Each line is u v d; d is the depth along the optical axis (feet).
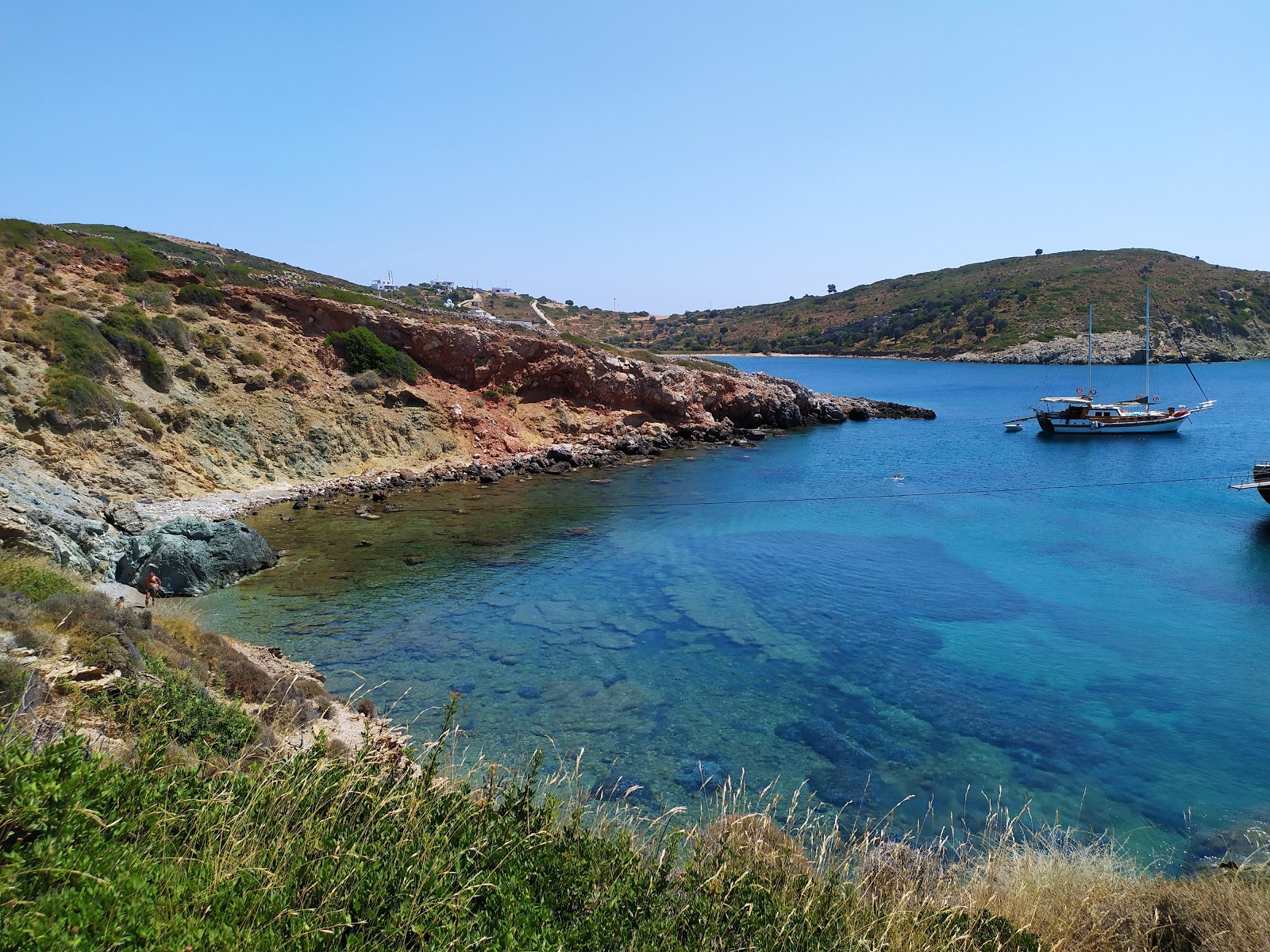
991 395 390.42
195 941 14.53
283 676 58.13
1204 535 125.90
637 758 55.98
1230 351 515.91
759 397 257.55
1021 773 55.42
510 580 100.17
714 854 24.94
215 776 22.66
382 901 17.60
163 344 153.79
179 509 122.11
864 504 150.00
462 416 188.65
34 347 127.75
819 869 26.96
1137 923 26.99
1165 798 52.47
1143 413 244.22
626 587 97.81
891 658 75.87
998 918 25.52
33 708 29.81
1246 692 69.00
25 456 105.70
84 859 15.56
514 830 22.39
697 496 156.15
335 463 161.27
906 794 52.31
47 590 51.47
